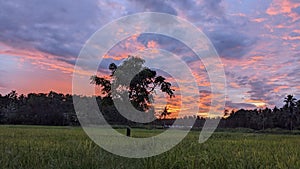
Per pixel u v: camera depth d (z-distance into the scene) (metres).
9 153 7.90
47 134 20.28
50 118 51.00
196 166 7.04
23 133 21.33
